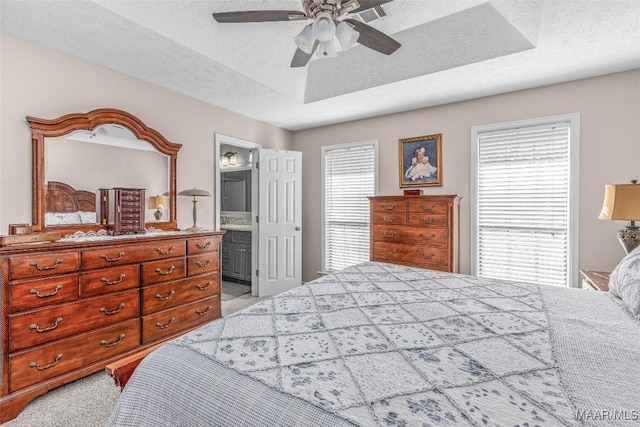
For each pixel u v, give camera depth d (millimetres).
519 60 2557
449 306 1480
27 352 1821
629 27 2102
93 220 2561
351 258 4402
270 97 3416
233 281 5086
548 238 3107
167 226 3100
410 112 3873
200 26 2266
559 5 1981
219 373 905
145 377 967
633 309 1347
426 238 3307
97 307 2139
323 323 1271
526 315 1354
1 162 2129
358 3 1664
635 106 2707
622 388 800
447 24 2523
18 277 1790
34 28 2086
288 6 2207
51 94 2357
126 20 2016
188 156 3367
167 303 2578
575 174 2930
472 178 3459
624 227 2549
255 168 4281
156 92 3066
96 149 2598
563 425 663
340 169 4492
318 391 803
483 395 774
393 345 1068
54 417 1772
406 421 686
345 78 3264
